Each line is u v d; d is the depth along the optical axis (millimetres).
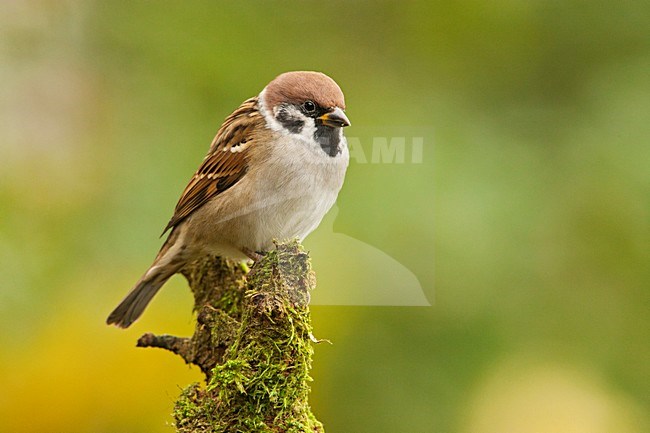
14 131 11719
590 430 10625
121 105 12133
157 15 12484
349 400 10383
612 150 11312
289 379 6039
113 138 11969
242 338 6125
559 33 12414
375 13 13078
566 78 12320
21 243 11047
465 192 10836
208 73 12195
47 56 12164
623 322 10797
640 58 11969
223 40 12430
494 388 10383
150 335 7055
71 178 11672
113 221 11250
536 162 11359
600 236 10961
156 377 10562
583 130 11625
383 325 10453
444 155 11320
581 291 10773
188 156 11836
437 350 10398
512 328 10375
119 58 12312
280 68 12508
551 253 10781
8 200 11297
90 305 10805
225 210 7730
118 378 10523
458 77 12625
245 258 7680
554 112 12055
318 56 12719
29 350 10555
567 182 11266
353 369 10414
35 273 10883
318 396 10406
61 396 10516
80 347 10641
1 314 10594
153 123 12023
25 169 11617
